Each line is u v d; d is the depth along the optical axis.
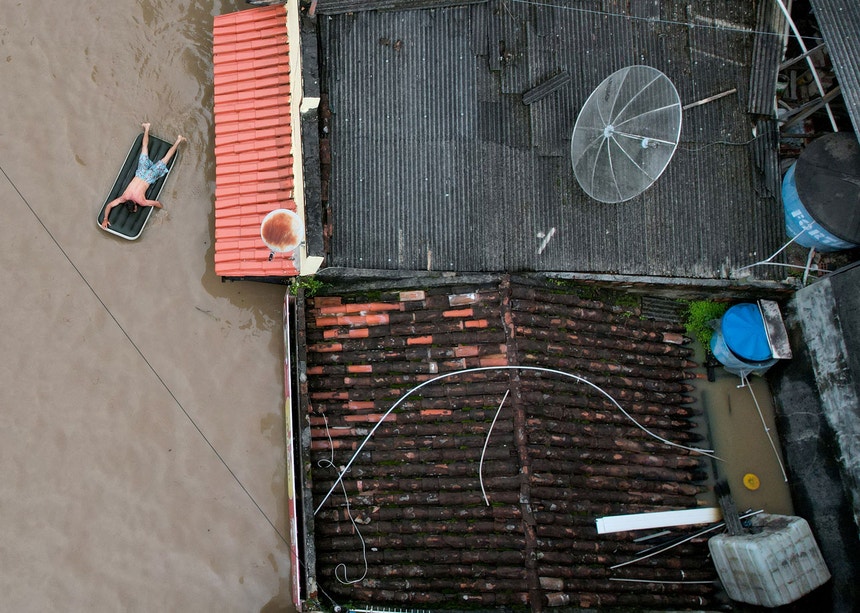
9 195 12.58
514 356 11.29
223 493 12.03
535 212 11.95
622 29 12.43
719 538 11.59
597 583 11.12
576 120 12.10
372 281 11.66
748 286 12.23
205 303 12.66
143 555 11.65
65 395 11.98
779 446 12.81
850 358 11.39
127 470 11.88
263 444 12.32
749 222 12.36
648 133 11.20
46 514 11.57
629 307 12.62
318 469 11.27
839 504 11.66
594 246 12.00
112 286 12.51
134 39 13.58
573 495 11.28
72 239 12.59
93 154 13.02
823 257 12.42
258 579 11.84
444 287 11.63
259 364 12.59
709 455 12.57
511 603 10.64
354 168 11.72
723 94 12.48
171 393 12.24
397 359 11.62
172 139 13.33
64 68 13.26
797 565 11.09
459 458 11.17
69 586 11.40
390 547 10.97
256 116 12.23
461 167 11.88
